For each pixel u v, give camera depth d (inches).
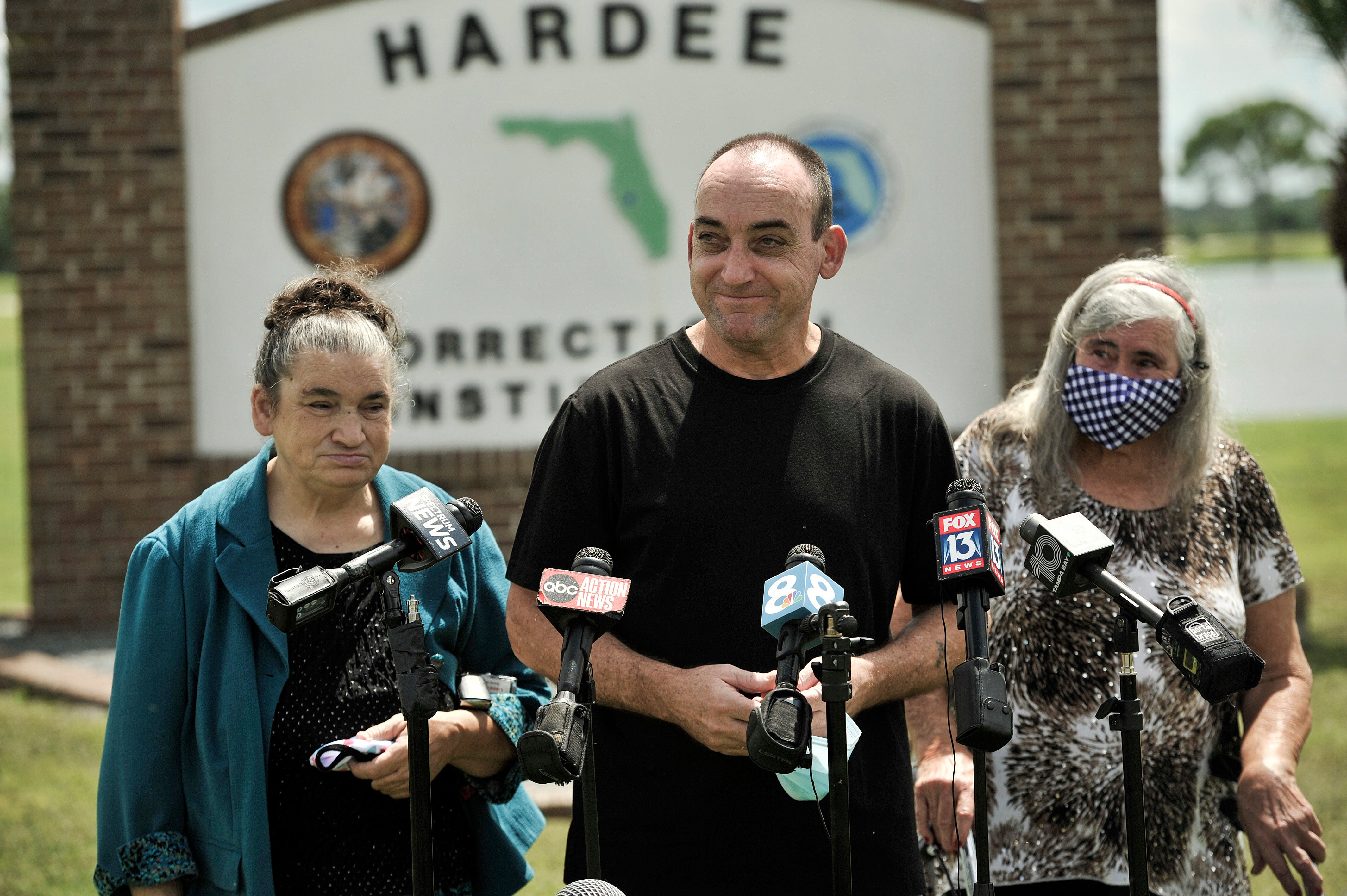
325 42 406.0
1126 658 114.1
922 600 140.8
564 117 406.6
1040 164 405.7
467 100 406.9
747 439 130.6
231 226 408.8
